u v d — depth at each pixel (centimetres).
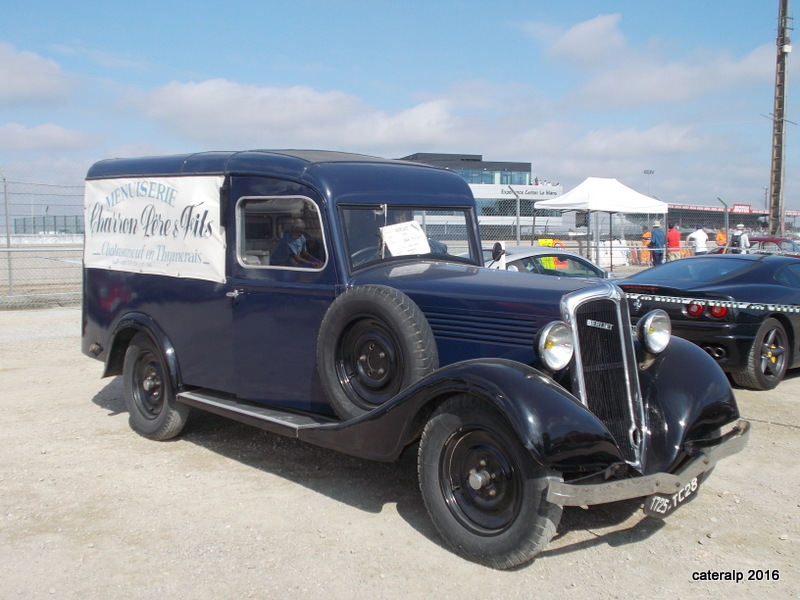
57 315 1275
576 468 347
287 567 376
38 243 1989
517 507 360
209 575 368
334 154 545
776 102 2195
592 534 416
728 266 814
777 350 748
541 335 385
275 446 578
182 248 557
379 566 377
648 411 430
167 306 572
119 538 411
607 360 412
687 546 402
